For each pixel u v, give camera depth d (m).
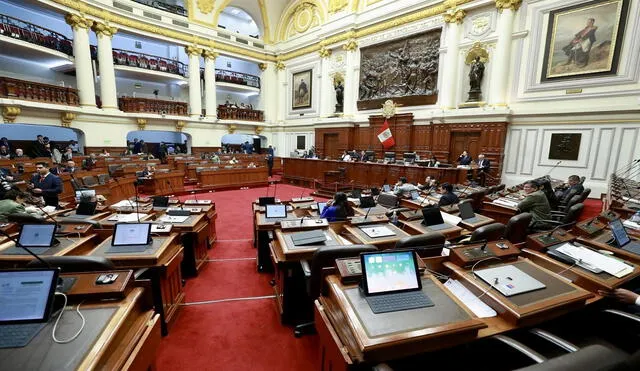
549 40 7.75
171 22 12.77
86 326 1.29
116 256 2.25
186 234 3.42
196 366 2.10
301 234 2.69
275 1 15.02
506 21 8.22
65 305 1.39
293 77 15.18
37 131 12.33
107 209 3.83
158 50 15.72
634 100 6.77
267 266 3.66
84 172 6.99
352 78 12.23
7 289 1.31
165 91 16.11
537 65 8.00
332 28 12.50
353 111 12.38
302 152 15.05
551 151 7.93
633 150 6.85
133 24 11.77
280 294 2.73
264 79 16.11
